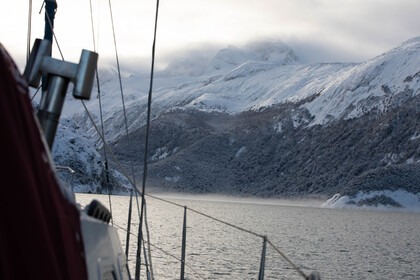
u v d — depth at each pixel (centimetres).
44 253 288
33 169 308
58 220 313
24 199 287
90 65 435
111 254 548
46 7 935
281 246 7325
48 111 430
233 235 8069
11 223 283
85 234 464
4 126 291
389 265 6062
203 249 6100
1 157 287
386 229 12356
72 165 19500
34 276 283
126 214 9956
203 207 19438
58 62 437
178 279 3850
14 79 314
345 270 5538
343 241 8688
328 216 18225
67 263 309
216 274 4519
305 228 11300
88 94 434
